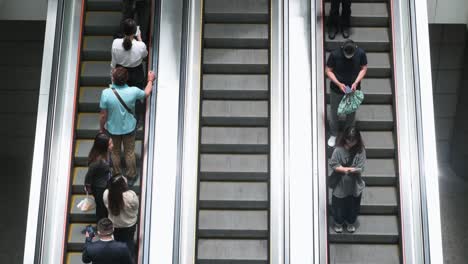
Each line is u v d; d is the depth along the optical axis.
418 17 9.94
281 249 9.02
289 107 9.53
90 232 7.99
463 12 13.50
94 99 9.80
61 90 9.52
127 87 8.56
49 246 8.89
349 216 8.95
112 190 7.82
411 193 9.23
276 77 9.76
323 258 8.85
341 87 8.71
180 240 8.93
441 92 13.53
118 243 7.29
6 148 12.88
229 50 10.28
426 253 8.78
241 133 9.89
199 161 9.70
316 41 9.70
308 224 9.02
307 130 9.41
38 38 13.64
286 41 9.75
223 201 9.52
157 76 9.64
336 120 9.42
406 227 9.10
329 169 9.43
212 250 9.34
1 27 13.62
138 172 9.30
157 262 8.86
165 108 9.52
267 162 9.76
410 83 9.66
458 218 11.80
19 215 11.70
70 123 9.50
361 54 8.70
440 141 13.19
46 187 8.95
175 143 9.35
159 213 9.06
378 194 9.43
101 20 10.28
